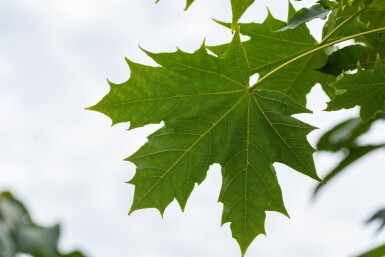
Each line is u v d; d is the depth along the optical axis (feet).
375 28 3.39
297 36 3.45
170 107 3.36
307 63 3.53
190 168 3.40
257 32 3.46
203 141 3.40
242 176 3.42
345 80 3.27
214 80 3.35
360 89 3.28
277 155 3.39
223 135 3.40
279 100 3.37
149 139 3.37
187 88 3.35
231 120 3.39
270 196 3.42
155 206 3.40
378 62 3.25
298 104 3.36
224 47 3.43
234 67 3.35
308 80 3.56
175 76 3.34
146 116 3.36
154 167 3.38
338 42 3.34
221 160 3.41
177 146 3.39
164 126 3.38
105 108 3.33
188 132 3.39
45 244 4.33
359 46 3.38
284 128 3.38
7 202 4.38
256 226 3.43
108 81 3.32
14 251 4.21
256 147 3.41
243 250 3.44
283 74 3.54
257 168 3.42
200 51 3.32
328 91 3.57
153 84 3.34
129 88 3.33
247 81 3.36
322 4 3.31
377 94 3.28
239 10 3.19
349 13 3.33
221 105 3.38
